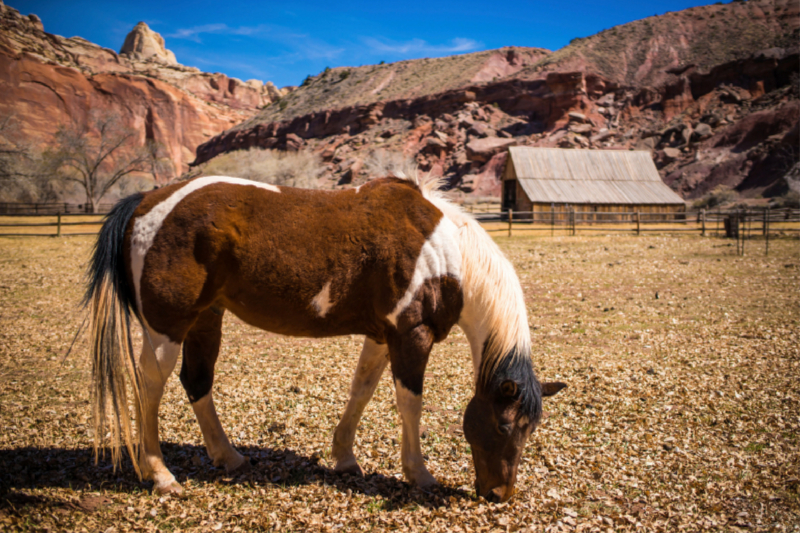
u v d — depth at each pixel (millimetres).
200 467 3510
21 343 6617
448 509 3062
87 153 51531
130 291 3094
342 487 3307
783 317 8125
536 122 76062
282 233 3092
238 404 4723
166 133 115750
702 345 6711
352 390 3537
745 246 18219
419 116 84250
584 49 84625
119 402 2984
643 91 73062
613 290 10820
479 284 3215
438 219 3248
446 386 5270
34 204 42781
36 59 95875
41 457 3559
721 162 54875
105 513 2896
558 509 3068
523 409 3008
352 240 3141
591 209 32781
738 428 4207
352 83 111000
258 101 168750
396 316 3141
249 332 7707
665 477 3463
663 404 4750
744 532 2846
